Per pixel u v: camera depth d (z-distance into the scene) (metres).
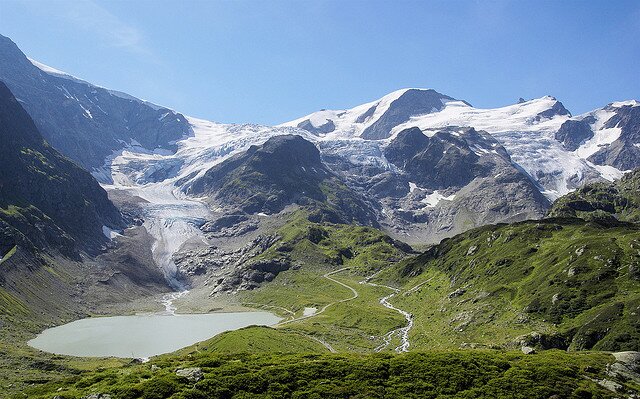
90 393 97.19
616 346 146.38
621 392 96.69
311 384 100.69
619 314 161.12
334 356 120.12
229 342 199.00
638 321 152.25
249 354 124.62
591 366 108.56
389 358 116.69
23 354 192.62
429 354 117.56
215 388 96.31
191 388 96.00
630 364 109.69
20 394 108.31
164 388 95.00
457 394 96.94
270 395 95.69
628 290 181.75
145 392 93.88
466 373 105.00
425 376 104.50
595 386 98.62
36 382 152.38
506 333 184.50
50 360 188.38
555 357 115.69
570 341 162.75
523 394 95.31
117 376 110.12
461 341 190.88
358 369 107.00
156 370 110.88
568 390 96.50
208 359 116.38
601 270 198.12
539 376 102.25
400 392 97.88
